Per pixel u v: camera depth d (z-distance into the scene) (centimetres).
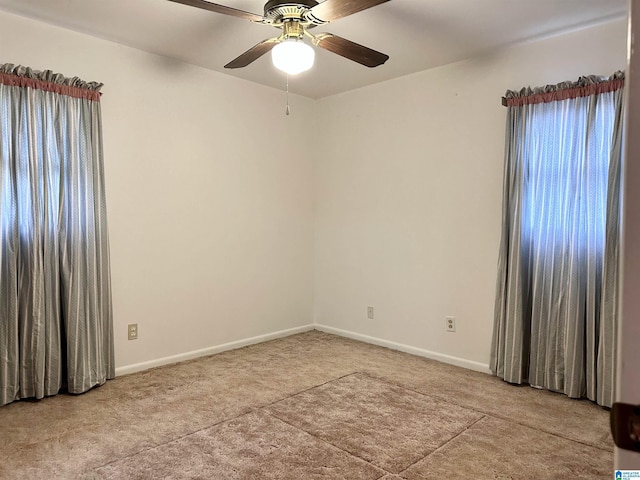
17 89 279
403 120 397
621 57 282
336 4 202
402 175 400
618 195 274
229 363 368
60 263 296
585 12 274
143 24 295
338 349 409
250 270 422
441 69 370
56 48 301
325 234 469
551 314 305
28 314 284
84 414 269
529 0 258
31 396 288
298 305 467
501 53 334
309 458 221
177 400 291
